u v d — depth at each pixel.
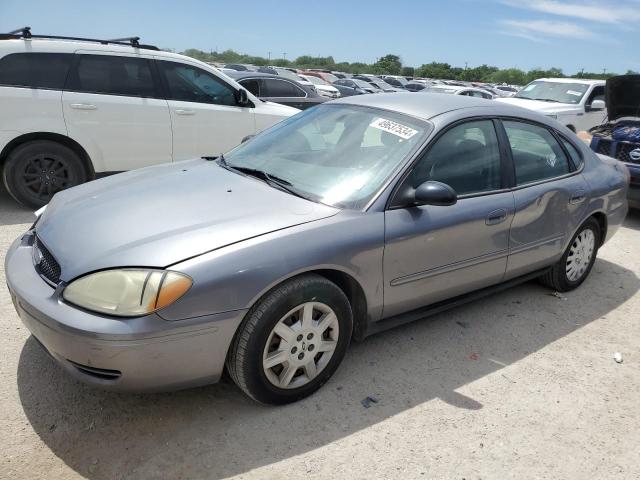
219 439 2.49
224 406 2.72
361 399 2.85
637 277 4.95
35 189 5.70
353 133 3.39
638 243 6.00
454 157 3.28
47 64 5.57
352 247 2.73
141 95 6.10
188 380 2.43
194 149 6.56
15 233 4.97
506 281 3.83
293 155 3.42
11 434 2.44
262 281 2.44
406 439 2.59
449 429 2.69
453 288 3.36
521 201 3.57
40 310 2.34
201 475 2.29
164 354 2.30
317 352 2.78
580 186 4.09
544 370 3.28
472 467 2.46
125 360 2.24
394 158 3.10
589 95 11.53
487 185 3.45
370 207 2.88
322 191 3.00
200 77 6.54
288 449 2.46
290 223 2.66
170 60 6.31
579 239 4.30
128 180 3.32
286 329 2.60
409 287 3.08
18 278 2.57
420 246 3.02
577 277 4.45
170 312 2.27
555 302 4.25
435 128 3.21
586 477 2.46
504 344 3.55
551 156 3.98
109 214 2.74
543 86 12.48
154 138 6.23
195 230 2.53
